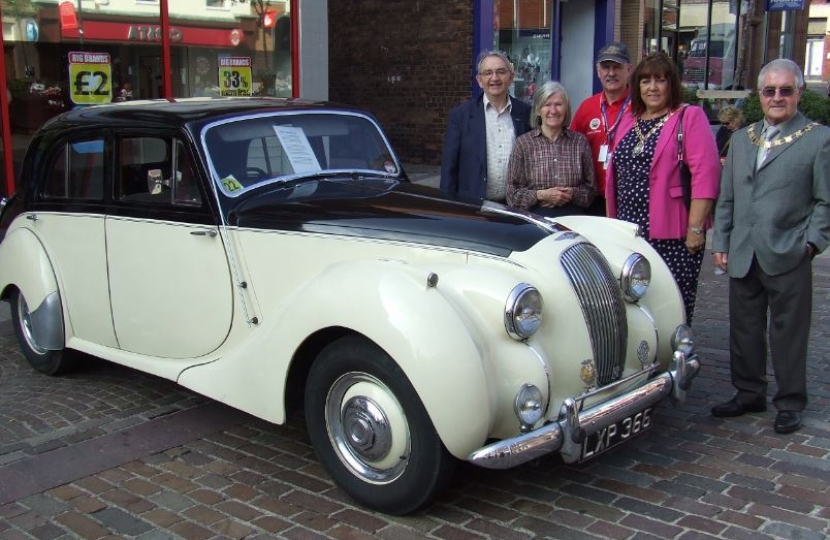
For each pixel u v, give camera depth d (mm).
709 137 4641
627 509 3602
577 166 5160
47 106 8500
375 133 5062
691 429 4480
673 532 3402
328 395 3631
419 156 14016
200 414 4754
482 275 3447
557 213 5180
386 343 3270
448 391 3172
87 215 4812
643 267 3984
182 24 9375
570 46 15008
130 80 9086
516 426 3381
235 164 4316
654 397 3715
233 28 9750
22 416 4711
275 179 4426
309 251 3912
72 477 3938
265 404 3809
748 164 4359
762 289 4484
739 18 20266
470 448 3221
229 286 4199
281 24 10078
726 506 3617
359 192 4340
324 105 4914
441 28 13289
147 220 4480
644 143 4750
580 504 3652
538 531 3426
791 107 4188
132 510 3635
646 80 4680
